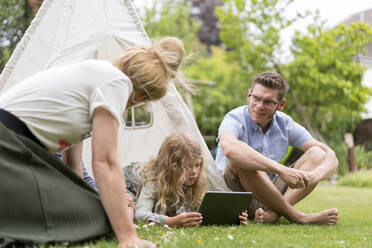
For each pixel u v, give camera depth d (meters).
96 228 2.21
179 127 3.86
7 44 6.29
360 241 2.65
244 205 3.16
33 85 2.20
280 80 3.74
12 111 2.12
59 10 3.95
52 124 2.15
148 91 2.29
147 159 4.47
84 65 2.24
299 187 3.33
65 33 3.89
